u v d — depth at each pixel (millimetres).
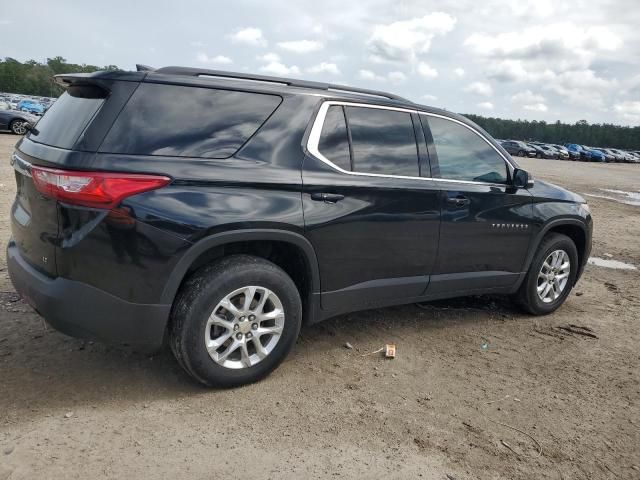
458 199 4125
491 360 4027
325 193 3430
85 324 2891
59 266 2877
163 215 2875
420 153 4027
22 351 3578
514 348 4297
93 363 3496
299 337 4180
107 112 2902
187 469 2539
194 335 3059
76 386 3205
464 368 3857
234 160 3154
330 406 3199
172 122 3037
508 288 4770
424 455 2789
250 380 3340
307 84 3609
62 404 3004
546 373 3863
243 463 2615
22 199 3271
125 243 2826
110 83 2971
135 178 2832
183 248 2936
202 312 3062
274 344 3387
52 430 2756
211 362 3154
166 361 3596
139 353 3674
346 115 3688
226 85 3264
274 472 2568
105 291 2867
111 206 2789
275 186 3229
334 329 4402
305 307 3635
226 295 3131
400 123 3967
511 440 2986
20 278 3129
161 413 2990
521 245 4684
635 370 4004
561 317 5152
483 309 5223
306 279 3551
